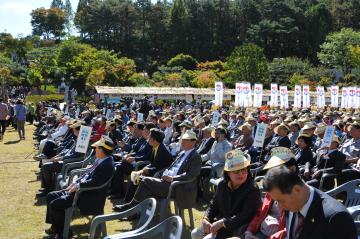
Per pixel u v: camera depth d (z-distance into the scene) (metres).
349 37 68.00
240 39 87.50
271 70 68.75
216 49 87.81
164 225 4.18
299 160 8.14
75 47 68.25
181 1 89.38
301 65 69.88
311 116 17.38
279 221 3.95
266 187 2.62
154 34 89.88
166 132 12.05
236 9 90.19
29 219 7.43
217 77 66.06
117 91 40.03
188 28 88.19
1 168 12.36
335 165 7.56
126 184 9.23
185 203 6.59
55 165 8.95
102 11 90.06
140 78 62.97
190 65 78.38
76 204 6.23
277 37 84.56
